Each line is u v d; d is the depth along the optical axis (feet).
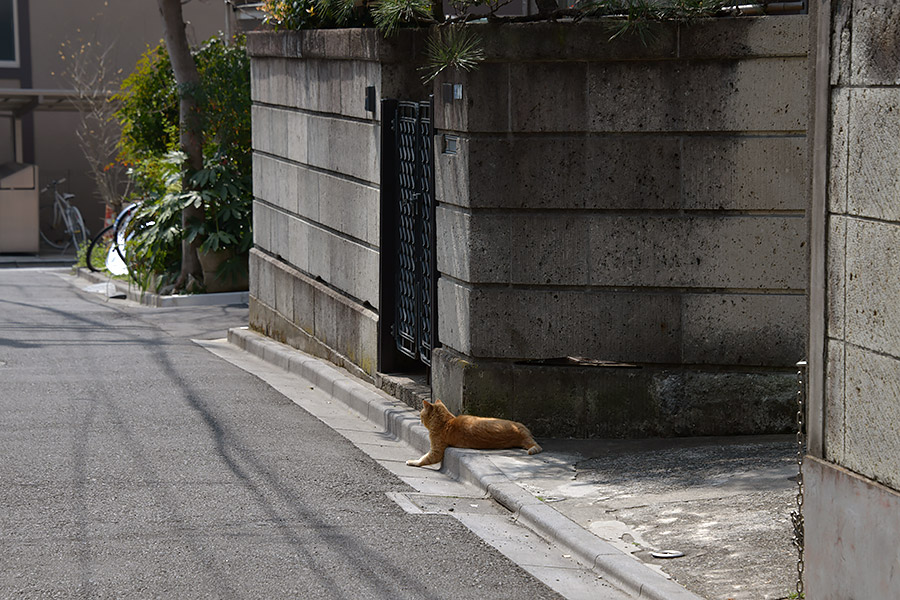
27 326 51.72
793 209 24.71
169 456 25.93
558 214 25.66
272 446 27.35
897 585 13.80
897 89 13.76
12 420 29.48
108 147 98.63
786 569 17.51
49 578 17.53
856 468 14.75
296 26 39.55
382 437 29.09
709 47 24.23
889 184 13.96
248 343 45.21
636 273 25.48
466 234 26.27
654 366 25.96
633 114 24.86
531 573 18.45
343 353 36.63
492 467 24.11
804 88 24.22
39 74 96.37
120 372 38.01
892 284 13.94
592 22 24.57
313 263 39.88
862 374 14.60
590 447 25.54
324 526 20.81
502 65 25.29
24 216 96.73
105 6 97.96
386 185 32.09
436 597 17.17
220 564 18.40
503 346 26.37
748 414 25.68
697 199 24.95
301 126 40.11
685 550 18.61
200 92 61.72
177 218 63.62
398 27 30.63
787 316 25.20
